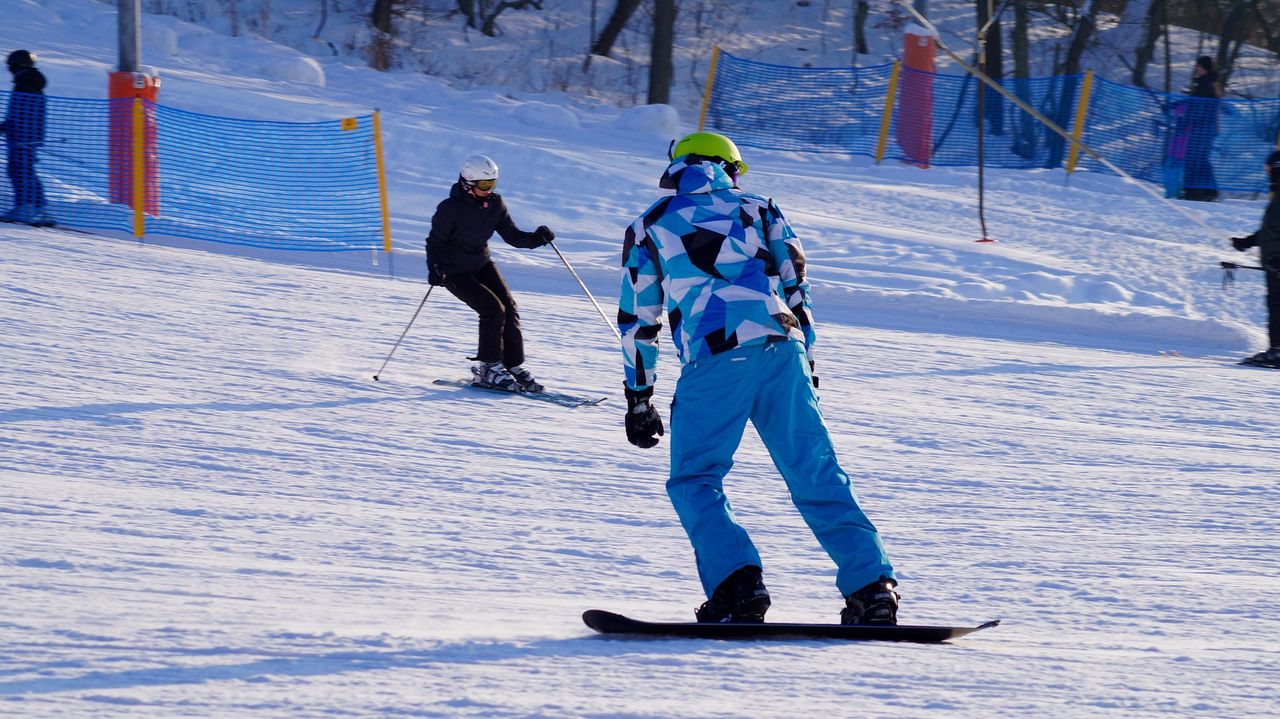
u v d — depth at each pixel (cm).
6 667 770
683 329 959
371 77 5581
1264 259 2653
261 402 1784
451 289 2008
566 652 861
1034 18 8269
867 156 5175
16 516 1191
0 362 1839
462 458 1602
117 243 2919
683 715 726
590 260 3225
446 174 3972
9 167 2984
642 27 8375
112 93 3338
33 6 5522
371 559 1166
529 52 7656
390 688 756
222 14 7169
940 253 3606
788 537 1353
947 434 1912
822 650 893
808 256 3456
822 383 2231
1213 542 1389
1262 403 2278
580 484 1524
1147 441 1939
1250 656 938
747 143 5241
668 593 1128
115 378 1822
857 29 8231
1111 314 2958
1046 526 1441
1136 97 5231
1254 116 4812
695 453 947
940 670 850
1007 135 5234
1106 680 845
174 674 769
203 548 1151
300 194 3538
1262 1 7388
